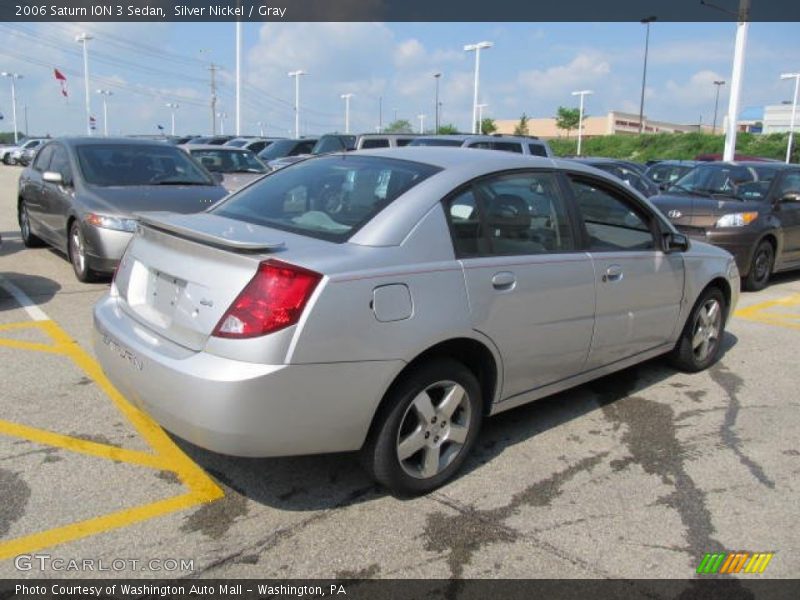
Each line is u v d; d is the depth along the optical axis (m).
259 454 2.96
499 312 3.56
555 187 4.10
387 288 3.10
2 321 6.27
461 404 3.58
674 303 4.94
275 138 24.75
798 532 3.26
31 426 4.10
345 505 3.38
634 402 4.84
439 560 2.98
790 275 10.80
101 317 3.62
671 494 3.58
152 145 8.87
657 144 56.22
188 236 3.22
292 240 3.23
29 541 3.00
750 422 4.54
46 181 7.99
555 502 3.47
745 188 9.75
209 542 3.05
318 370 2.93
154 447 3.89
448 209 3.49
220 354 2.91
